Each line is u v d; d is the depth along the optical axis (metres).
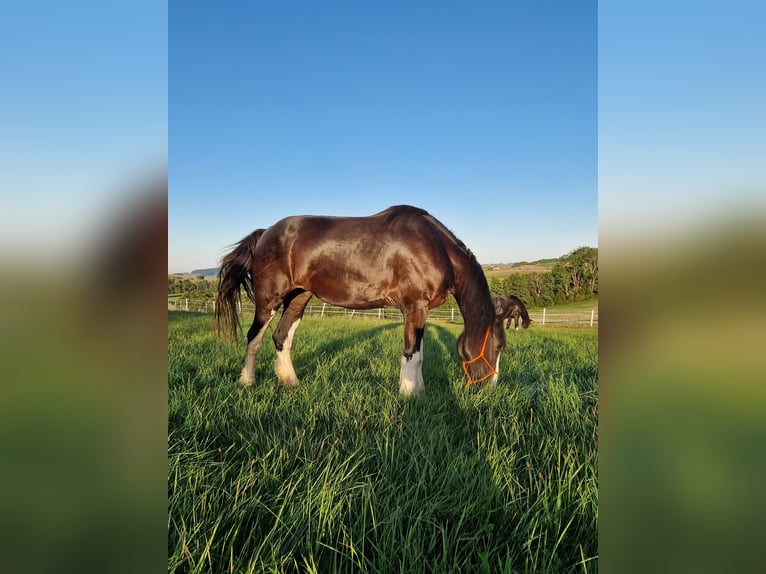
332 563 1.48
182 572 1.41
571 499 1.78
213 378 4.09
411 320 3.88
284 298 4.30
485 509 1.73
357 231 3.99
